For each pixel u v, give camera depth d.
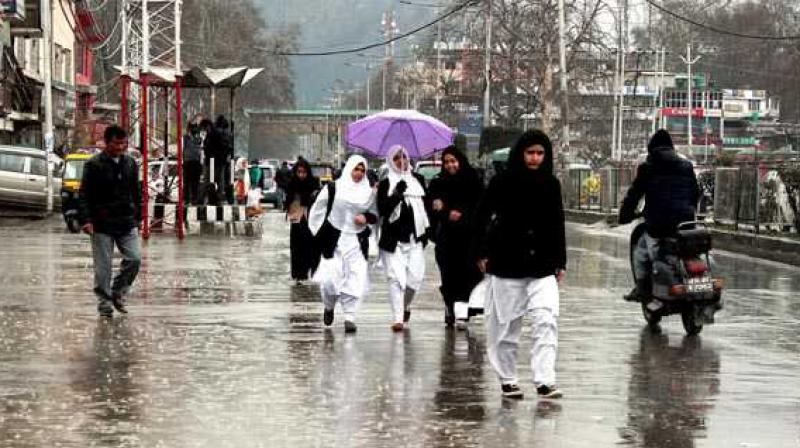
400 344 17.50
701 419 12.47
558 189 13.77
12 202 52.09
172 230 44.25
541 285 13.62
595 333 18.94
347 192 18.81
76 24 81.62
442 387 14.12
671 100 171.88
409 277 19.47
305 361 15.88
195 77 45.56
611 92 133.50
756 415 12.68
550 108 84.44
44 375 14.64
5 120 63.88
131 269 20.38
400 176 19.09
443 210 19.31
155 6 62.31
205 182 45.88
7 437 11.38
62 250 34.72
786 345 17.83
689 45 125.19
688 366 15.80
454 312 19.23
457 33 110.81
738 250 39.34
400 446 11.16
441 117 139.88
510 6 89.69
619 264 32.81
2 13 60.31
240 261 31.72
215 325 19.30
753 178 41.03
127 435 11.49
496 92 119.06
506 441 11.41
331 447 11.12
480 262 13.73
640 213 19.95
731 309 22.58
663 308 19.22
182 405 12.93
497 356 13.60
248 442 11.27
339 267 18.88
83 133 74.50
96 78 110.62
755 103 181.12
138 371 14.99
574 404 13.20
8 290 24.06
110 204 20.03
